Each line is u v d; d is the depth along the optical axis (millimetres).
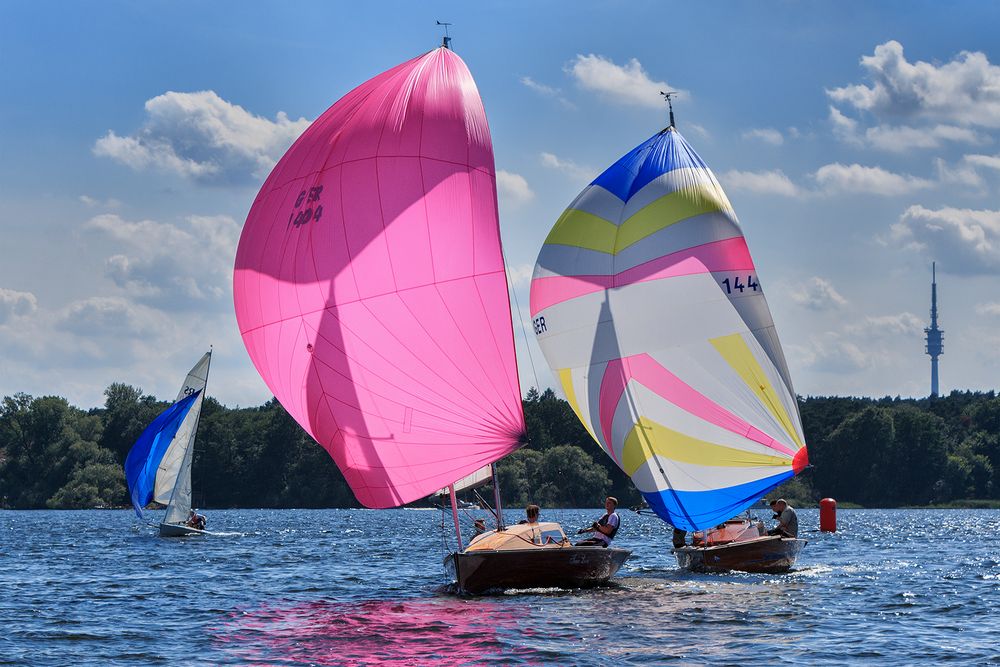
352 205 42906
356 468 43750
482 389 43000
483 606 42438
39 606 45844
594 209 57125
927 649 33969
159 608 45156
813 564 64812
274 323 44000
